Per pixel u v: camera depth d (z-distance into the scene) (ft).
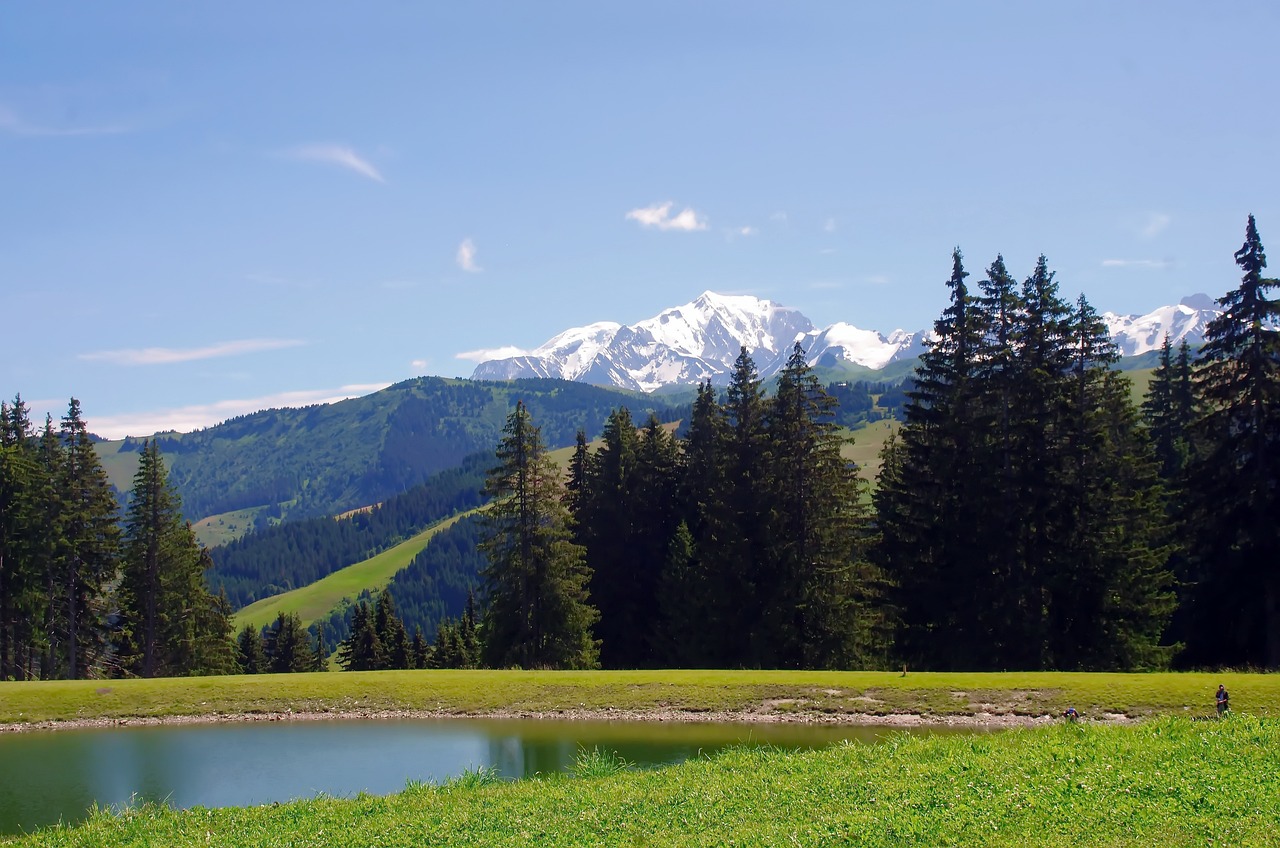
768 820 50.60
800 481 169.58
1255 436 136.56
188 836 58.08
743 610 170.71
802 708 123.65
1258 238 136.87
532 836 51.37
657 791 61.05
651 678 137.49
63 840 60.03
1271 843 39.55
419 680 142.10
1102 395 153.99
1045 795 48.93
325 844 53.47
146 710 131.75
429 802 64.23
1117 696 114.62
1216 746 56.85
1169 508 170.60
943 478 153.99
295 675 148.15
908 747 67.15
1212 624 141.79
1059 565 145.59
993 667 145.07
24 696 133.18
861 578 167.94
